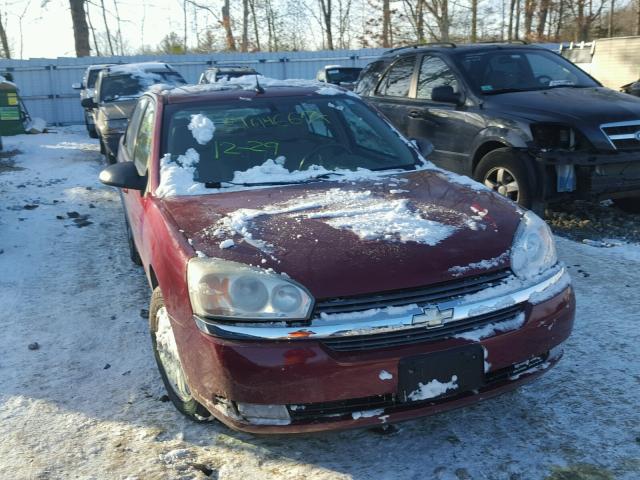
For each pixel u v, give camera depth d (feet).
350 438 9.99
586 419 10.27
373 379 8.36
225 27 109.70
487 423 10.27
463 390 8.73
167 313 9.77
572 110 19.92
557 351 9.79
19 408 11.16
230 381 8.43
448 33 81.92
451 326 8.71
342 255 8.93
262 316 8.46
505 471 9.09
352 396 8.39
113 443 10.05
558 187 19.80
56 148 47.11
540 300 9.34
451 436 9.96
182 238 9.80
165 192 11.72
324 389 8.32
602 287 15.78
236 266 8.79
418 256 8.97
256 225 9.87
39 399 11.45
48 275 18.17
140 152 14.76
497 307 8.92
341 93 15.14
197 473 9.25
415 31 90.68
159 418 10.71
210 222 10.11
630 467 9.08
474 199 11.05
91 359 13.00
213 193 11.60
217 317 8.63
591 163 19.07
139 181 12.79
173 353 10.22
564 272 10.14
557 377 11.59
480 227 9.82
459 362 8.59
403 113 24.66
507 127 20.38
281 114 13.93
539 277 9.57
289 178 12.23
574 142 19.60
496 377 9.13
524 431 10.02
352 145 13.58
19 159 41.14
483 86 22.31
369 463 9.37
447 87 22.38
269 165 12.53
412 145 14.15
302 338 8.32
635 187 19.88
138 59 74.18
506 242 9.55
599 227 21.34
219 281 8.69
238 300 8.56
